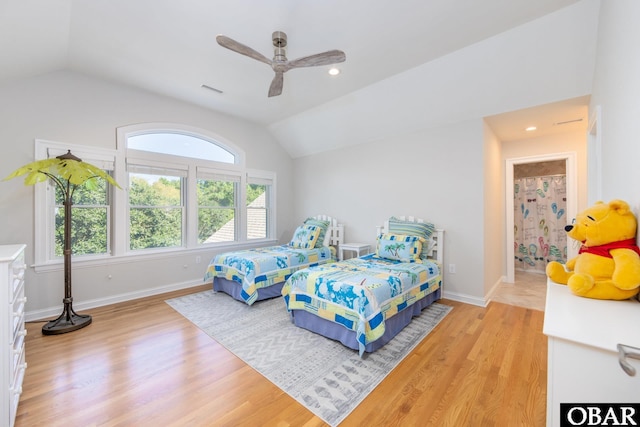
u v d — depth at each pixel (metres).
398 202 4.09
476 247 3.35
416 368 1.99
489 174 3.57
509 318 2.90
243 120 4.82
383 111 3.82
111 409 1.60
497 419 1.50
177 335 2.54
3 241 2.75
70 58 2.90
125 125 3.52
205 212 4.41
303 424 1.48
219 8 2.13
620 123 1.55
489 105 3.12
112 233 3.45
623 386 0.81
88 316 2.86
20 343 1.74
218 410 1.59
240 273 3.39
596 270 1.22
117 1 2.06
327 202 5.11
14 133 2.81
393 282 2.48
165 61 2.94
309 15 2.20
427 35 2.46
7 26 2.03
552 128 3.66
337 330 2.37
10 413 1.42
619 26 1.58
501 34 2.45
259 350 2.27
